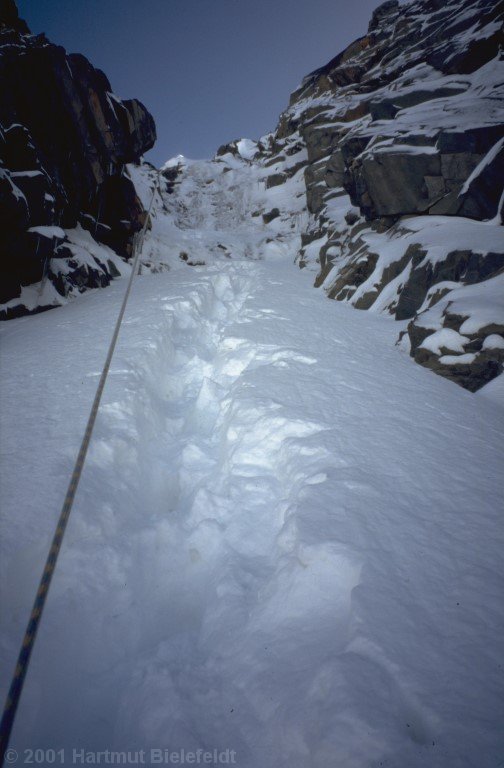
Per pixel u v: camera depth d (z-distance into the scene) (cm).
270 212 2603
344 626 216
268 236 2417
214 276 1380
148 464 462
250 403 478
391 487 324
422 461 368
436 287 766
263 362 641
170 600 317
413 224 1020
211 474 441
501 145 888
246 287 1413
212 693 215
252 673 212
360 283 1079
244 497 366
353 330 823
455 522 286
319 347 698
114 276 1553
